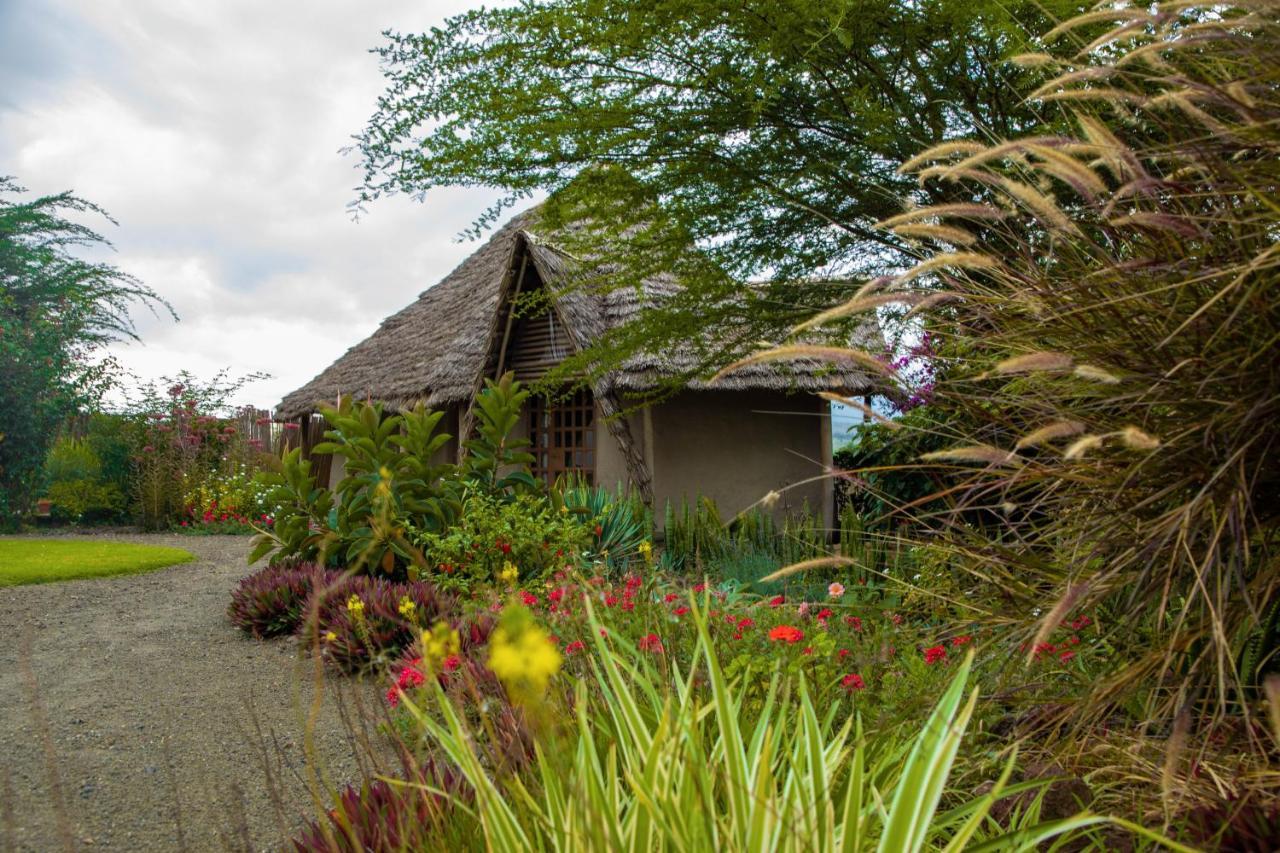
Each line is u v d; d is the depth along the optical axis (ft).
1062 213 7.22
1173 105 7.46
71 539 44.42
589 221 24.54
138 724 14.74
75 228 59.47
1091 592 6.89
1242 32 6.81
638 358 33.76
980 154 6.87
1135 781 7.02
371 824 7.87
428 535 22.58
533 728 6.08
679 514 36.47
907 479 21.88
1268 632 6.97
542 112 19.07
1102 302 6.95
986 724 8.17
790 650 10.28
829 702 9.69
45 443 50.37
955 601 8.73
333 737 13.38
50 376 49.73
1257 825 5.81
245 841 6.95
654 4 17.30
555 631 12.71
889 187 18.85
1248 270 5.74
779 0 16.52
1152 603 7.62
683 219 19.97
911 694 8.93
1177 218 6.55
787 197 19.16
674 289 38.99
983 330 8.63
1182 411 6.86
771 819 5.50
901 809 5.30
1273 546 6.79
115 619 23.71
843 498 30.14
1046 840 6.84
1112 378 6.17
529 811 6.54
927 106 18.86
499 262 48.14
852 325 18.58
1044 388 8.04
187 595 27.35
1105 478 7.24
